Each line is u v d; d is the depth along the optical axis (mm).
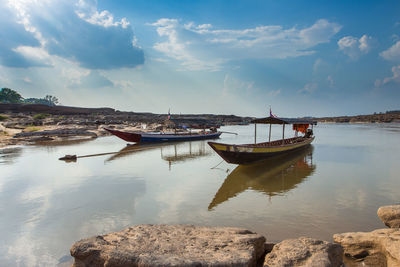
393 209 7531
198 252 5301
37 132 39062
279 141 25953
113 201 11016
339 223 8562
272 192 12031
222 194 11797
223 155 16766
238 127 84188
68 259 6766
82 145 30719
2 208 10352
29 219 9281
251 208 9992
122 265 5047
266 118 21922
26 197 11672
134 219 9172
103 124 59844
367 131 55938
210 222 8797
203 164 19156
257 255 5887
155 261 4832
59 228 8547
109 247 5523
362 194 11555
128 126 56656
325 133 50281
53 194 12047
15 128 45500
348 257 6320
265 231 8062
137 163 19562
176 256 5062
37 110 89062
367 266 5992
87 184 13648
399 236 5984
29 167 17984
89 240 5816
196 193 11992
